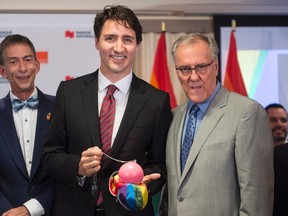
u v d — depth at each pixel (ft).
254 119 6.98
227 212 6.89
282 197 7.77
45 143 7.63
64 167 7.09
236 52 12.86
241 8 13.38
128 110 7.39
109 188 6.92
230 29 13.50
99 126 7.32
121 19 7.24
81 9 12.89
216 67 7.43
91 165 6.59
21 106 8.86
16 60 8.68
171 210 7.29
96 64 12.11
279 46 13.62
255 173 6.83
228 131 7.00
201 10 13.30
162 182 7.57
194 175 7.02
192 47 7.09
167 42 13.43
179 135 7.50
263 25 13.64
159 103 7.57
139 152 7.38
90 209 7.13
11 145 8.51
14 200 8.40
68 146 7.55
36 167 8.45
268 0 13.41
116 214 7.10
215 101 7.38
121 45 7.20
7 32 11.91
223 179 6.93
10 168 8.44
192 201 6.97
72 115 7.39
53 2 12.89
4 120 8.67
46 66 11.98
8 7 12.77
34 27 11.99
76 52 12.09
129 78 7.63
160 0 13.23
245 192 6.79
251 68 13.65
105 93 7.59
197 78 7.10
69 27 12.09
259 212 6.77
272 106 12.48
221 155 6.95
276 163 7.91
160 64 12.84
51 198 8.40
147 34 13.44
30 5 12.84
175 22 13.50
